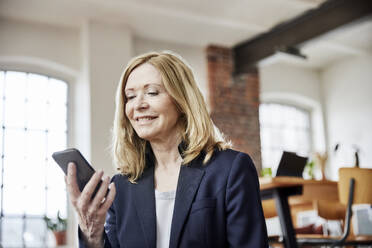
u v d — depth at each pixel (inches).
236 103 319.3
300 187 151.2
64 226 253.3
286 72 352.2
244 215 58.2
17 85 261.6
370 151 331.0
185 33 300.5
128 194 63.1
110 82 271.4
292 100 355.9
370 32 315.9
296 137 351.9
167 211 60.7
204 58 318.0
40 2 254.2
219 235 58.4
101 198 55.9
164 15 277.0
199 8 275.6
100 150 260.7
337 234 220.7
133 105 62.3
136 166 64.1
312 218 221.0
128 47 281.3
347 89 348.8
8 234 241.1
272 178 147.3
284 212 150.7
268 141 338.3
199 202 58.4
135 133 65.7
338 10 262.4
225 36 308.2
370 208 172.7
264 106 343.9
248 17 287.4
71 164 56.7
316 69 363.3
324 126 358.6
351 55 347.3
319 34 269.9
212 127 63.6
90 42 271.6
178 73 63.1
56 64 270.8
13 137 253.0
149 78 62.2
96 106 265.1
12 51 262.4
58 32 275.6
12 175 247.4
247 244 57.4
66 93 274.2
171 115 62.4
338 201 163.2
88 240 57.4
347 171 150.1
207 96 313.3
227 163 60.5
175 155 63.5
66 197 259.0
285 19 291.7
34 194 251.0
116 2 259.4
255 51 306.0
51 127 264.8
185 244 57.4
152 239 59.0
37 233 247.8
